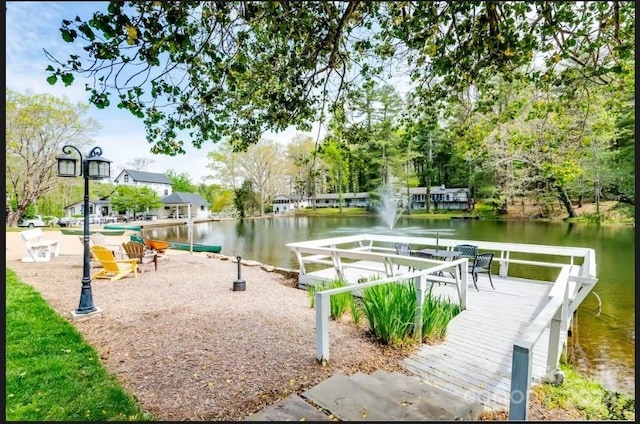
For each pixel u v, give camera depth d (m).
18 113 22.25
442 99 4.54
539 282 6.54
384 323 3.59
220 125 4.42
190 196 44.91
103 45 2.33
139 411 2.30
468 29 2.97
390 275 5.34
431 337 3.78
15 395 2.48
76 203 33.84
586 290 3.78
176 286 6.55
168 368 2.95
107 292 5.89
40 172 24.08
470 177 28.98
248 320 4.31
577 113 7.12
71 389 2.58
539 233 17.64
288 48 3.84
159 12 2.38
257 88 4.16
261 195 43.28
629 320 5.96
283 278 8.07
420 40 2.99
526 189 23.20
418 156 35.03
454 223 25.31
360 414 2.14
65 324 4.04
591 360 4.46
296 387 2.64
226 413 2.29
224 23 2.99
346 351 3.38
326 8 3.14
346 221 32.62
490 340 3.79
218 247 13.34
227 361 3.09
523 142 7.20
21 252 10.64
